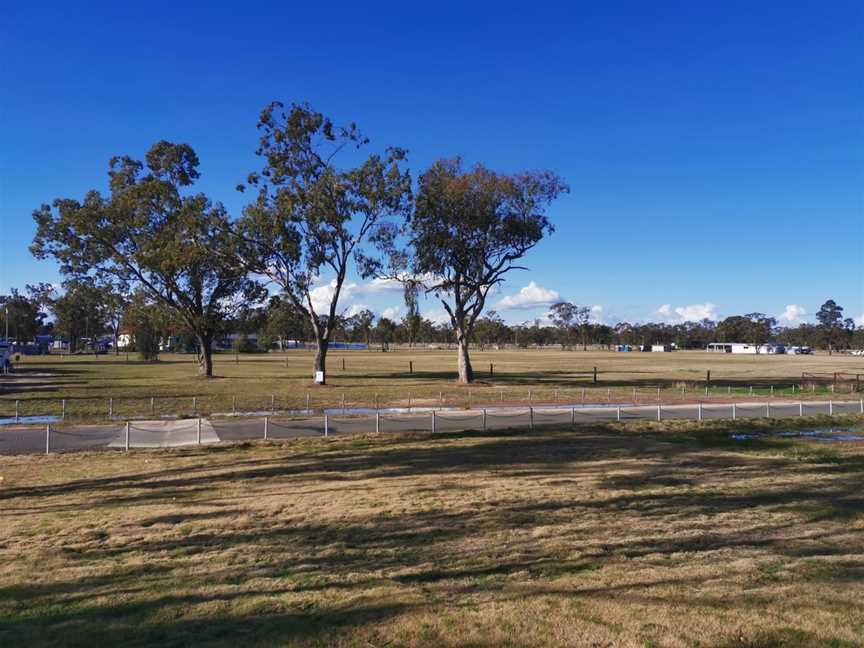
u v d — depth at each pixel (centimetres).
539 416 2773
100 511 1180
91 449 1927
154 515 1137
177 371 6328
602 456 1809
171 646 586
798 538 975
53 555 899
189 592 735
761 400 3612
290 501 1240
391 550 907
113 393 3769
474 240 4622
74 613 675
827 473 1567
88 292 5275
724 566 826
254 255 4616
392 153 4472
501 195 4516
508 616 647
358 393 3884
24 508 1223
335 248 4694
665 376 6053
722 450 1945
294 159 4509
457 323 4772
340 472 1559
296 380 5091
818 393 4119
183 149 5150
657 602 690
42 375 5550
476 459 1753
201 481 1458
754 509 1173
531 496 1275
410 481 1441
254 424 2472
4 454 1847
